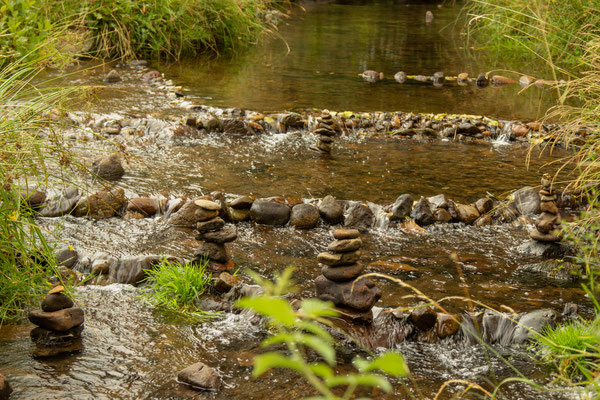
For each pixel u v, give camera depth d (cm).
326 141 679
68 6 1108
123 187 546
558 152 709
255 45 1352
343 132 761
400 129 770
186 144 695
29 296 375
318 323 353
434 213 520
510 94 966
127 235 475
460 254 460
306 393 291
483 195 564
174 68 1090
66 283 398
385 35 1518
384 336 346
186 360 320
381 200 543
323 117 684
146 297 391
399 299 383
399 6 2136
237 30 1307
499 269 434
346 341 341
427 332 351
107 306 377
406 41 1441
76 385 293
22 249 374
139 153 654
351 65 1160
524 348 341
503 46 1356
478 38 1486
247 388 295
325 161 654
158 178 578
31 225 378
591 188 508
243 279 406
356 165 644
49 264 379
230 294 386
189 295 389
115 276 413
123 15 1127
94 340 337
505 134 762
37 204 504
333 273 360
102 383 296
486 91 984
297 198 537
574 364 316
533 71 1125
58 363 312
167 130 710
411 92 960
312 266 433
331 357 103
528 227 514
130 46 1124
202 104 834
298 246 470
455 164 656
